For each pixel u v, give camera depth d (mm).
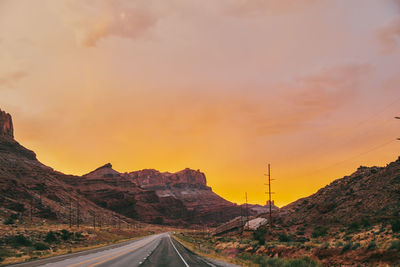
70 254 39250
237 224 172375
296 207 129000
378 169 103812
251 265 26125
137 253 39594
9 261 32469
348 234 48562
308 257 28719
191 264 25984
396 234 30047
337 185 109625
